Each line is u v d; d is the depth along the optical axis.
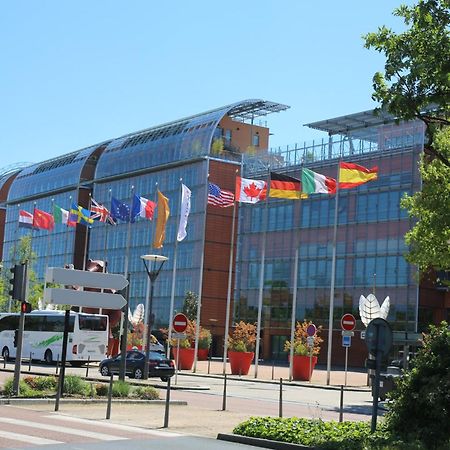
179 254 91.31
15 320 57.62
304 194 44.25
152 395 26.58
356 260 74.88
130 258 98.06
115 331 63.28
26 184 120.81
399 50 16.69
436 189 21.39
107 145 109.12
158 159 95.69
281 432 16.64
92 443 15.02
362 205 74.94
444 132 27.11
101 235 104.38
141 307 63.00
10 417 18.95
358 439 15.58
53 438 15.43
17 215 122.56
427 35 16.70
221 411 24.14
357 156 75.62
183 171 92.81
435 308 71.06
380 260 72.69
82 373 43.50
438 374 15.79
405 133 72.31
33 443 14.54
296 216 81.62
